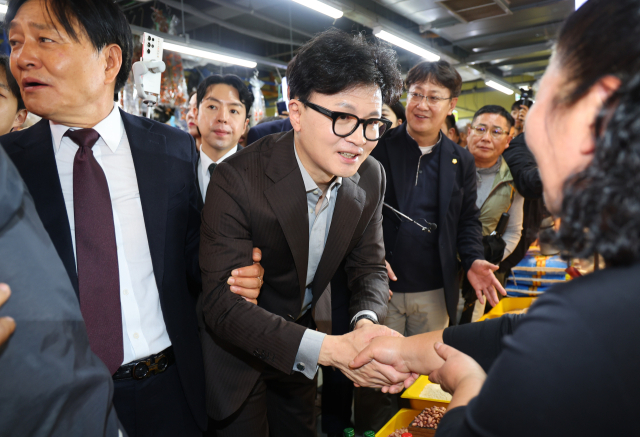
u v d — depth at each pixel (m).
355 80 0.95
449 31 6.78
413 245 2.12
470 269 2.01
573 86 0.45
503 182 2.47
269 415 1.48
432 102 2.02
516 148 2.52
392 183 2.11
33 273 0.55
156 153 1.08
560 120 0.47
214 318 1.10
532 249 3.12
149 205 1.03
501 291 1.93
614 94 0.42
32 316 0.54
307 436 1.51
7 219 0.53
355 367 1.07
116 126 1.03
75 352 0.59
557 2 5.71
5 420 0.53
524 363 0.44
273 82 8.17
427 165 2.13
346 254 1.36
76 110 0.94
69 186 0.97
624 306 0.42
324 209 1.24
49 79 0.89
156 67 1.82
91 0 0.92
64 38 0.88
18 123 1.66
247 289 1.10
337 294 1.68
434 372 0.77
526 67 9.66
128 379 0.99
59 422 0.57
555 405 0.42
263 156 1.15
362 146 1.00
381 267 1.43
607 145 0.41
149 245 1.03
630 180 0.39
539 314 0.46
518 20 6.34
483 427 0.46
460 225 2.20
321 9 4.18
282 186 1.11
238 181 1.11
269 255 1.20
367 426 2.11
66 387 0.57
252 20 6.97
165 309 1.05
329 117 0.97
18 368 0.53
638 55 0.41
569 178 0.45
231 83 2.33
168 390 1.07
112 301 0.94
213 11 6.02
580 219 0.42
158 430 1.05
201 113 2.34
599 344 0.41
